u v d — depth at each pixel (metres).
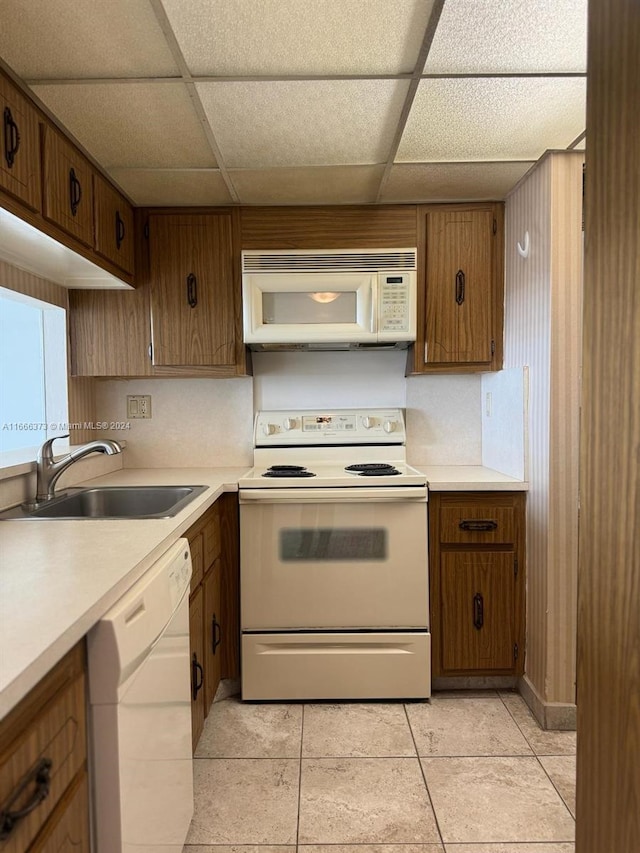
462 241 2.39
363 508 2.18
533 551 2.15
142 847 1.07
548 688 2.02
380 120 1.69
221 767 1.81
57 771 0.83
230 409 2.72
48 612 0.87
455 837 1.52
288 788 1.71
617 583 0.89
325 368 2.72
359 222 2.38
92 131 1.71
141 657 1.07
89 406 2.59
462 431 2.73
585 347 0.98
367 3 1.18
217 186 2.17
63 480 2.10
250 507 2.18
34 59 1.35
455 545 2.23
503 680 2.31
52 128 1.62
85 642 0.94
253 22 1.24
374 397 2.72
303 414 2.66
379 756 1.86
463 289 2.40
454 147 1.88
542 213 2.00
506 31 1.28
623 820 0.88
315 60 1.38
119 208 2.20
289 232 2.38
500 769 1.79
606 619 0.93
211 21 1.23
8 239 1.62
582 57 1.39
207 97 1.54
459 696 2.26
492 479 2.26
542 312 2.02
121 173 2.03
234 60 1.38
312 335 2.38
